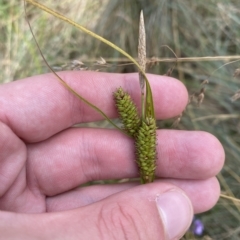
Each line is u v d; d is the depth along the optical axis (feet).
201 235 0.42
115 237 0.23
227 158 0.43
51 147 0.33
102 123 0.46
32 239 0.22
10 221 0.23
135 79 0.31
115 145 0.32
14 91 0.31
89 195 0.33
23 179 0.32
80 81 0.31
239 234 0.42
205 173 0.32
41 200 0.33
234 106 0.45
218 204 0.42
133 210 0.25
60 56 0.50
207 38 0.47
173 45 0.48
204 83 0.32
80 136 0.33
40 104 0.31
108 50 0.50
